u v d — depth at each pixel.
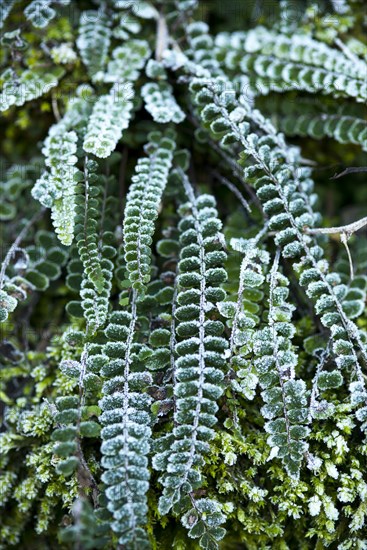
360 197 0.58
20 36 0.52
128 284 0.46
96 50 0.52
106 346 0.46
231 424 0.46
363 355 0.46
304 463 0.46
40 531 0.48
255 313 0.48
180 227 0.49
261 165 0.47
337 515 0.45
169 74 0.54
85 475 0.45
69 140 0.49
